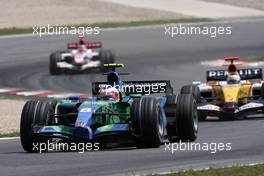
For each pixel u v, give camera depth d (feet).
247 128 204.44
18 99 311.88
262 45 503.61
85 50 394.11
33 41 526.57
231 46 501.97
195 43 515.50
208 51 481.46
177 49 492.54
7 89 350.23
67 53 395.34
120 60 451.12
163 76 384.27
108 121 161.89
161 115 163.84
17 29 580.71
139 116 156.35
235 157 147.74
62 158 147.95
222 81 250.98
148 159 145.07
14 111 265.34
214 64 427.74
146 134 157.17
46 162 143.43
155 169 133.49
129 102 171.22
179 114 169.27
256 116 250.78
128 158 146.30
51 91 340.80
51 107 164.04
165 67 418.72
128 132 155.43
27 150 161.27
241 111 233.76
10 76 394.52
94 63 391.45
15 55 471.21
